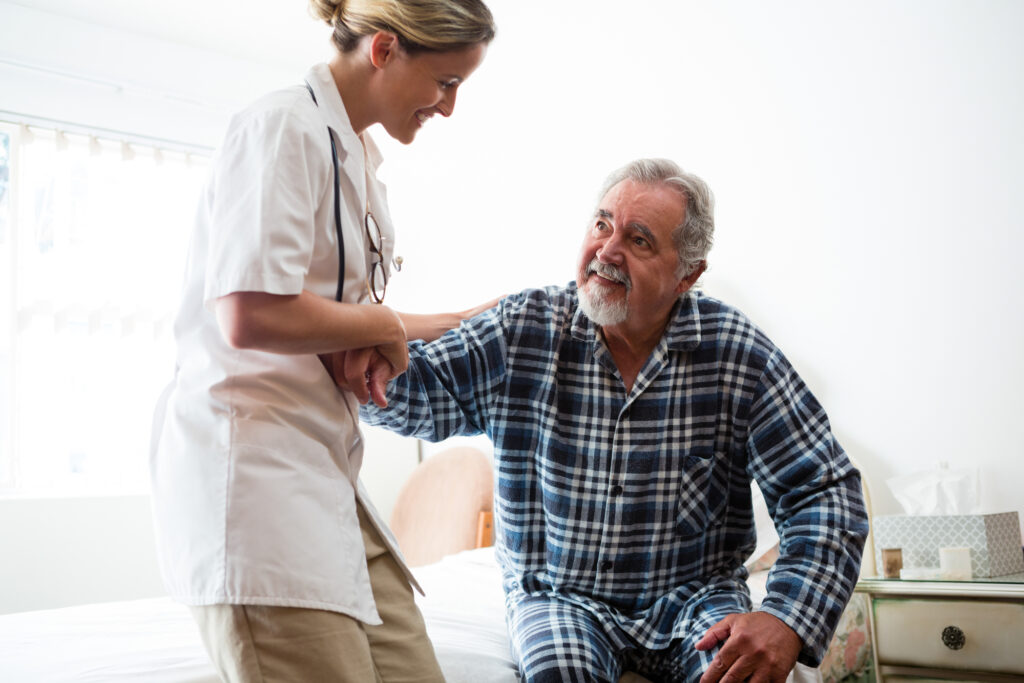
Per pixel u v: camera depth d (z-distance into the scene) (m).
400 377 1.29
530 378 1.42
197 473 0.91
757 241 2.42
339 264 1.00
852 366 2.19
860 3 2.22
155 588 3.14
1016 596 1.44
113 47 3.27
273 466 0.92
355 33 1.04
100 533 3.06
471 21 1.02
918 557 1.73
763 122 2.43
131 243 3.32
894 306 2.12
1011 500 1.89
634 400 1.39
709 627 1.26
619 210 1.37
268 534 0.89
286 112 0.94
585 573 1.37
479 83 3.44
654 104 2.72
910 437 2.07
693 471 1.38
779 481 1.38
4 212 3.14
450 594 1.90
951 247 2.02
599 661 1.21
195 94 3.43
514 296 1.50
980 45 1.99
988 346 1.95
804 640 1.20
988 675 1.45
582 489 1.38
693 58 2.62
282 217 0.88
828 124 2.28
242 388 0.94
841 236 2.23
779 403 1.38
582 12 2.98
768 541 2.00
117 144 3.34
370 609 0.98
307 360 0.99
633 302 1.35
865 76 2.21
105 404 3.21
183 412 0.94
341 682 0.91
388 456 3.67
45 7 3.12
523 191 3.18
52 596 2.96
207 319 0.96
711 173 2.55
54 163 3.21
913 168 2.10
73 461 3.19
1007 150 1.93
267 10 3.22
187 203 3.46
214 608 0.89
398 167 3.88
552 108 3.09
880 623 1.56
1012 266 1.91
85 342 3.21
